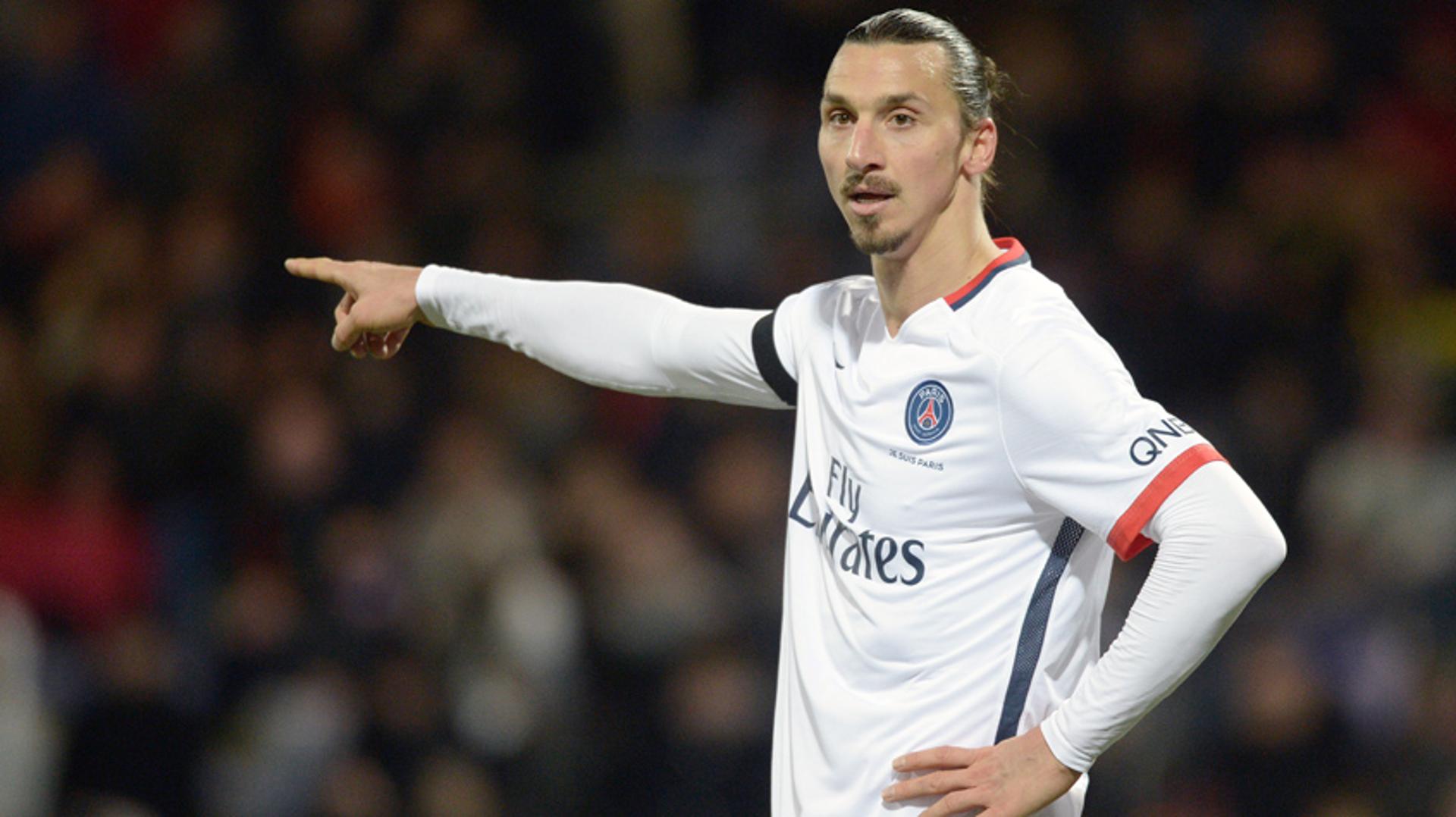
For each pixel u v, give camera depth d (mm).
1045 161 35906
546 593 29625
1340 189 36406
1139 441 11234
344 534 30266
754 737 28219
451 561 29375
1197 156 36531
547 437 31922
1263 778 27891
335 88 37375
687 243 35406
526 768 28125
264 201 35781
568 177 37750
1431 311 36094
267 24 37625
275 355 33312
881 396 12102
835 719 12047
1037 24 37031
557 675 29109
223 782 28453
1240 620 29922
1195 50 37469
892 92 11898
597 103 38844
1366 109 38438
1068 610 11891
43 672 30219
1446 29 39656
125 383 32844
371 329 14359
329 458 31625
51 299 34594
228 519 31562
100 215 36344
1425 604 30125
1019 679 11789
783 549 30328
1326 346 33688
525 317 14062
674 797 27984
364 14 37938
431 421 32250
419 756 27812
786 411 32031
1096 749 11266
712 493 30953
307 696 28719
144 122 37562
